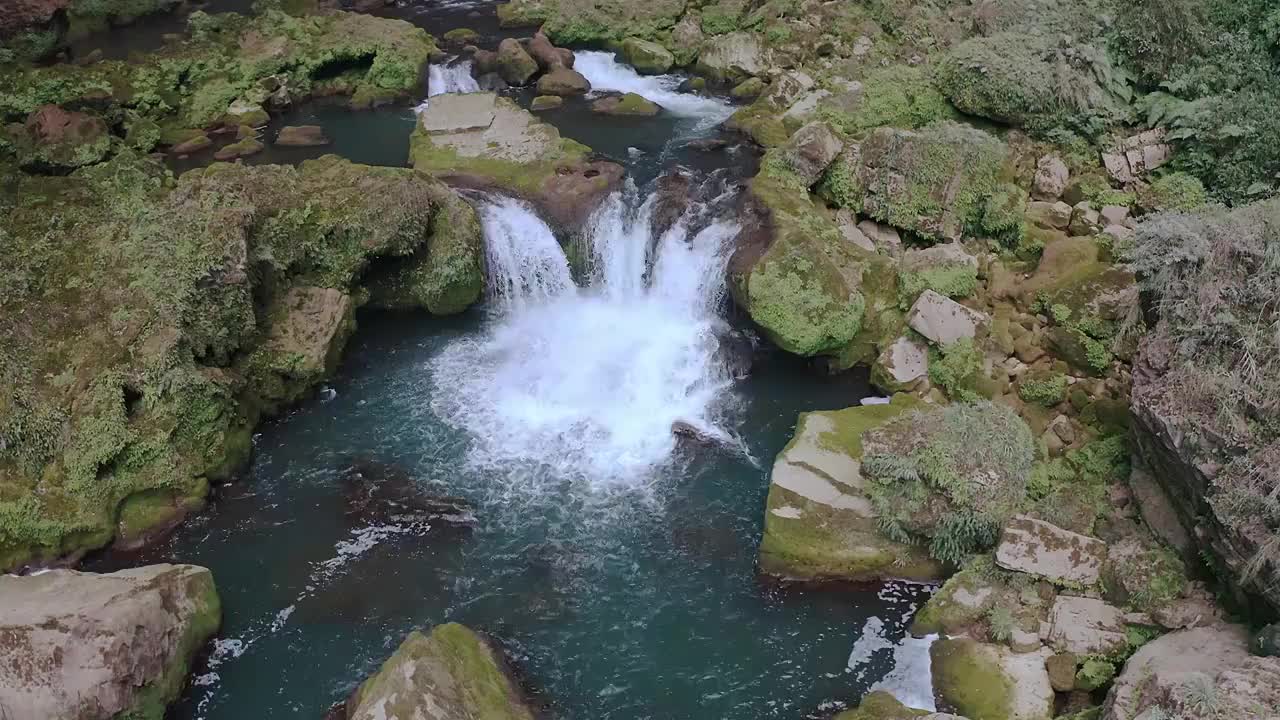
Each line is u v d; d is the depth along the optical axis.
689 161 22.19
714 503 16.39
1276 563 11.73
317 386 18.89
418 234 19.64
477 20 28.97
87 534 15.45
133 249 17.64
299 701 13.45
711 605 14.76
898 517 14.86
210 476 16.73
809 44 25.50
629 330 19.97
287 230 18.91
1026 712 12.77
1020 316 18.14
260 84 25.20
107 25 28.03
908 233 20.30
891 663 13.84
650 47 26.73
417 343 19.98
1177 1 21.00
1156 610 13.12
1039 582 14.08
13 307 16.92
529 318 20.61
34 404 15.73
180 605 13.93
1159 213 18.41
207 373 16.97
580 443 17.61
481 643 13.79
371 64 26.31
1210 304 14.06
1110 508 15.01
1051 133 21.06
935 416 15.70
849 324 18.28
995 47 22.20
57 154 22.27
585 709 13.31
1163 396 13.80
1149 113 20.73
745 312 19.11
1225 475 12.65
